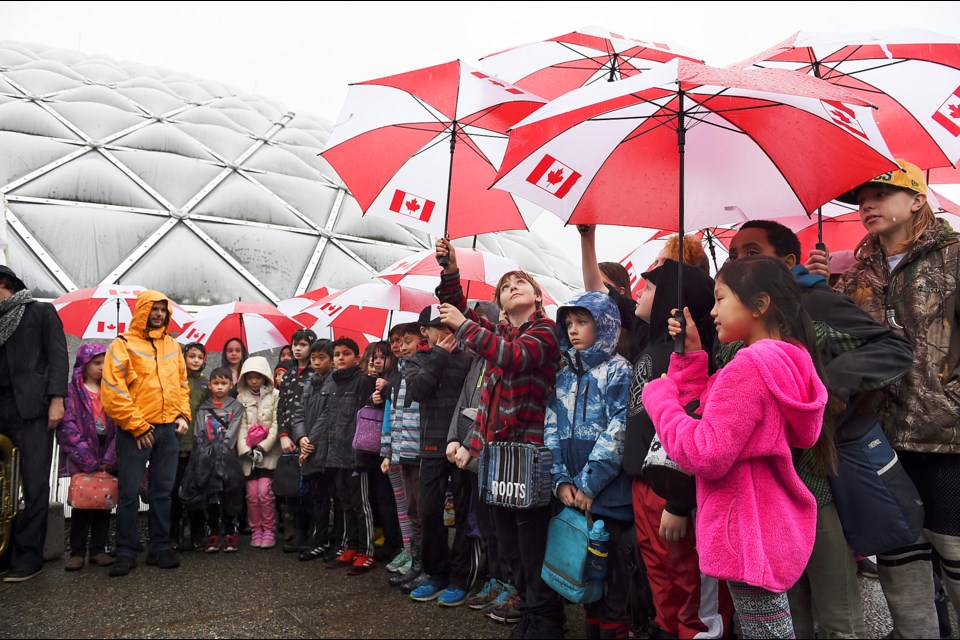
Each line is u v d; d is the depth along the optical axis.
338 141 4.36
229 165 14.98
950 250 2.93
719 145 3.22
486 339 3.67
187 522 6.49
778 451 2.28
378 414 5.76
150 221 12.59
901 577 2.85
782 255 3.39
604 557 3.24
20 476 5.35
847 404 2.62
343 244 14.56
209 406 6.62
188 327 7.96
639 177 3.40
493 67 4.79
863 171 2.75
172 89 19.19
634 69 4.45
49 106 14.44
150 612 4.43
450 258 3.96
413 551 5.14
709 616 3.11
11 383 5.28
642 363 3.32
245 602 4.66
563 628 3.65
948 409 2.78
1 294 5.37
